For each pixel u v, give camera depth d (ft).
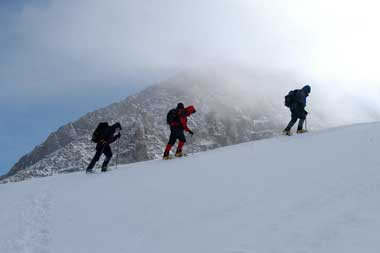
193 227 25.81
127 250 24.32
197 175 41.14
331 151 42.37
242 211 26.96
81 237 28.30
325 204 25.38
